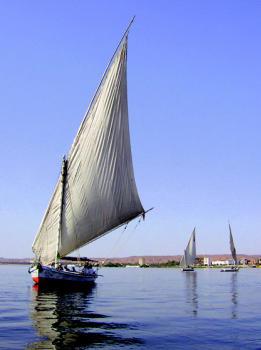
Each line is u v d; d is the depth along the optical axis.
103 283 70.50
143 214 43.69
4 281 72.31
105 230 43.12
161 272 147.25
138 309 31.83
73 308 31.91
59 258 45.34
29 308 31.52
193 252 145.75
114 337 20.83
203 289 55.91
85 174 43.22
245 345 19.52
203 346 19.28
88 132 42.91
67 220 44.50
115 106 41.50
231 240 150.50
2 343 19.28
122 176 42.47
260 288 58.25
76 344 19.23
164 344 19.55
